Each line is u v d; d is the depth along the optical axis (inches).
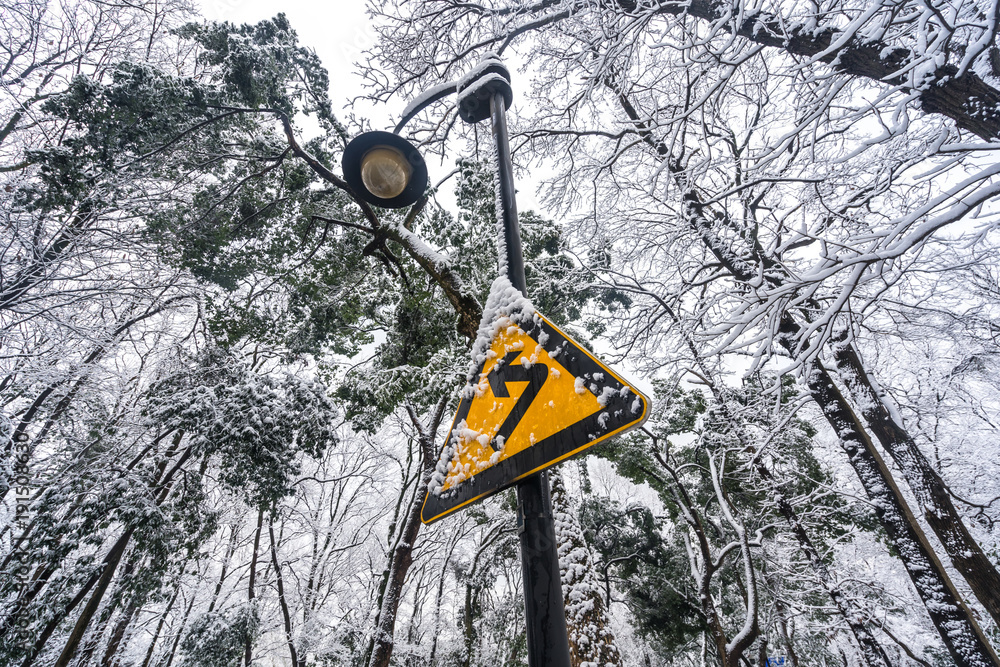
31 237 275.1
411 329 379.9
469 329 205.3
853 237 155.6
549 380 67.0
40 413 314.8
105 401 354.9
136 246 317.4
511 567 726.5
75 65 371.9
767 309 180.5
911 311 310.5
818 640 538.6
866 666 380.2
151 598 360.8
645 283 374.3
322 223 353.4
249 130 324.5
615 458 592.7
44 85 357.1
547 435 64.0
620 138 329.1
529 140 383.9
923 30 142.1
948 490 272.2
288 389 336.2
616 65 268.1
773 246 194.4
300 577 701.3
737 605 624.7
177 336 409.1
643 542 697.0
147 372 403.5
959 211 134.1
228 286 366.0
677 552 692.7
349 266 362.9
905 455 272.4
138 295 333.7
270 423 305.6
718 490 468.4
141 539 293.6
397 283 407.2
